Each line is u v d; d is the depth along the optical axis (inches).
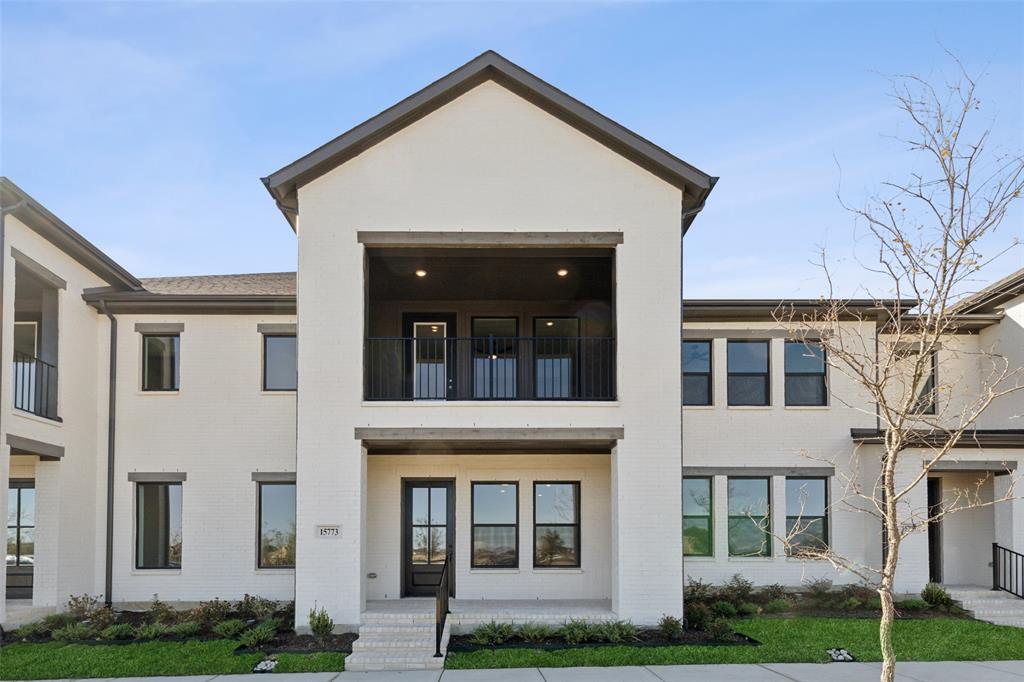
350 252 575.2
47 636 564.1
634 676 454.6
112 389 693.9
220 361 701.9
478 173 583.8
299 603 549.0
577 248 589.3
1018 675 455.2
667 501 562.6
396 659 482.6
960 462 671.8
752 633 553.6
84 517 663.1
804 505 714.2
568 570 644.1
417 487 659.4
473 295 701.3
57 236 608.7
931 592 635.5
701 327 728.3
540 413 568.4
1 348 547.2
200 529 684.1
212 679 458.9
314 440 561.3
